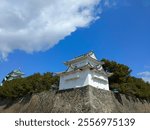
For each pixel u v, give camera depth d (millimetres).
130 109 29938
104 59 35688
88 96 24031
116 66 34719
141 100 33938
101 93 26391
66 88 28109
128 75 36031
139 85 35781
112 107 26484
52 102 27984
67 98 26375
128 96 31484
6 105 36312
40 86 35906
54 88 36812
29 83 35844
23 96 34469
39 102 30266
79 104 24281
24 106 32531
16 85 36312
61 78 29578
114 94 28859
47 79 37594
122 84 32469
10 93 35906
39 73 39750
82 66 28062
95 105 23828
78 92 25594
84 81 26062
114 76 34219
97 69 27406
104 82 28391
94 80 26672
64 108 25578
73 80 27672
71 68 29000
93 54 30000
